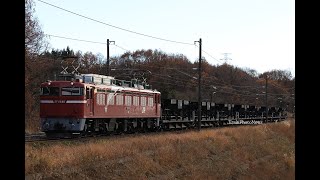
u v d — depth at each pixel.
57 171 15.41
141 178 18.69
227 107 70.56
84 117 30.58
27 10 48.19
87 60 80.62
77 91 30.52
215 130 43.06
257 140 44.31
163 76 87.62
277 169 33.16
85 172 16.41
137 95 39.50
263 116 91.25
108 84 35.00
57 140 25.45
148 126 42.75
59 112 30.61
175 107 51.66
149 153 22.98
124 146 22.58
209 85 94.94
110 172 17.61
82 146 20.67
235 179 26.39
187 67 94.31
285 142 52.16
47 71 57.81
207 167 25.91
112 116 34.66
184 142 29.30
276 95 119.38
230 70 110.94
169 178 20.75
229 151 33.72
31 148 18.52
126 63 89.25
